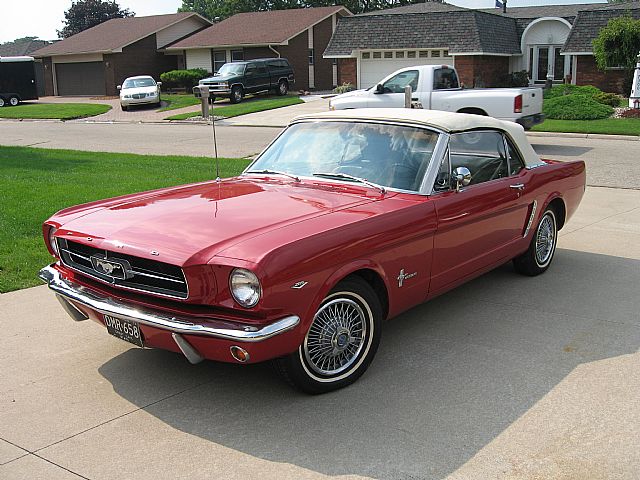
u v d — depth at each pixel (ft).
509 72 107.45
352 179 16.56
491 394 13.74
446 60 97.86
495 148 18.98
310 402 13.47
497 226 18.51
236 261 11.91
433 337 16.81
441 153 16.43
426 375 14.65
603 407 13.19
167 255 12.38
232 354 12.17
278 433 12.27
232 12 238.07
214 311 12.44
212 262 12.02
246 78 107.55
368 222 13.92
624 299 19.65
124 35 144.05
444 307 19.04
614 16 93.50
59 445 11.93
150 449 11.79
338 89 104.88
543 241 21.90
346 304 13.85
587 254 24.57
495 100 50.80
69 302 14.55
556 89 85.81
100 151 57.72
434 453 11.57
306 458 11.46
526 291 20.40
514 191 18.93
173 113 98.78
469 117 18.12
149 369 15.02
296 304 12.38
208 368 15.10
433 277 16.19
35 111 108.27
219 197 15.72
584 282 21.27
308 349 13.39
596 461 11.31
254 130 74.38
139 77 113.70
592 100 75.61
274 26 133.90
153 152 56.49
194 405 13.35
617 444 11.84
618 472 11.00
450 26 96.84
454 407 13.21
